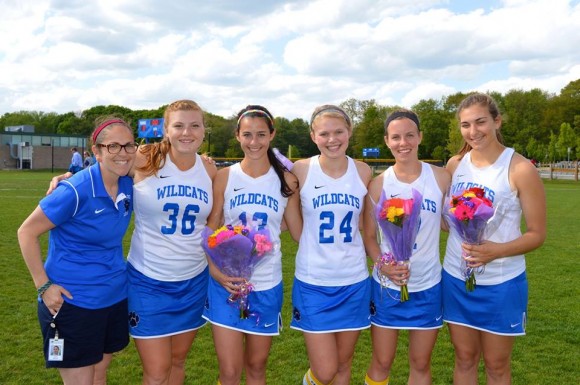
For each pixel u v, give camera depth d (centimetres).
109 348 366
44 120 11281
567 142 5544
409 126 394
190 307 392
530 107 7631
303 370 476
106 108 9944
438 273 400
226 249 359
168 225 379
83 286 341
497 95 7619
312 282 394
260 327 382
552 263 930
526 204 365
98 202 339
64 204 329
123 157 336
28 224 330
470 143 384
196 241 388
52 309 330
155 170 375
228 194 397
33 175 4034
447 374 472
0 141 6244
